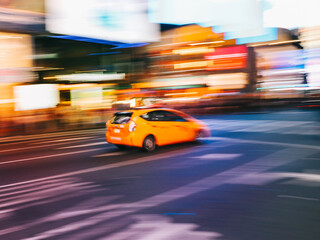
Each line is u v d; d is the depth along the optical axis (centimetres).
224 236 336
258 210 410
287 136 1109
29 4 1675
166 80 2817
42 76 1784
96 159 804
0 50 1603
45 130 1675
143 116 882
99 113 2012
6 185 577
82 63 2020
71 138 1327
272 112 2480
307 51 3744
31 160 830
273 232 344
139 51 2541
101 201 465
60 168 710
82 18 1941
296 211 404
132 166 701
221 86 3278
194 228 359
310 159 717
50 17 1773
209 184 535
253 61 3578
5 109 1600
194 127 997
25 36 1705
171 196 477
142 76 2567
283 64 3722
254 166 658
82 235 347
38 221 393
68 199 479
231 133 1236
